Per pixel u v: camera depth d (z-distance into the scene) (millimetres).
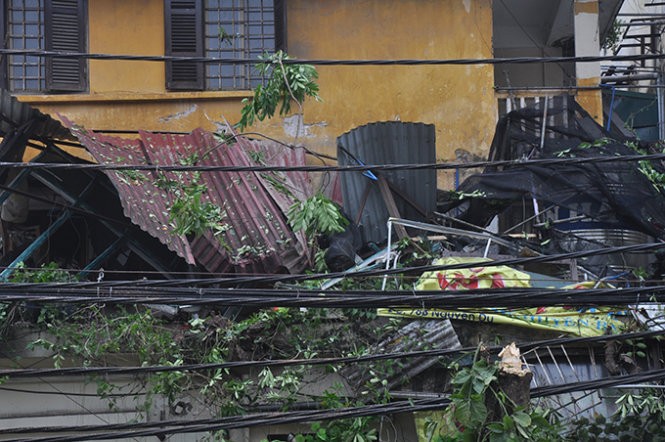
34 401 15055
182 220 13578
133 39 20328
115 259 17422
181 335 14602
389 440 14320
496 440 10883
